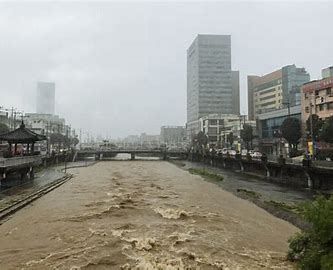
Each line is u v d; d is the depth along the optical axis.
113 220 27.61
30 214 30.66
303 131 77.56
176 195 41.72
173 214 29.94
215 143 145.75
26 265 17.92
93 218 28.45
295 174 50.03
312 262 15.14
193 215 29.73
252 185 51.53
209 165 100.62
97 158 133.12
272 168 58.03
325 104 73.38
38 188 46.22
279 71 143.38
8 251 20.27
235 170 78.06
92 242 21.50
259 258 18.89
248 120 152.38
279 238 23.31
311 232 17.19
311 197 38.84
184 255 19.03
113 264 17.77
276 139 94.38
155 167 94.62
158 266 17.36
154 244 20.95
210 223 26.95
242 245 21.31
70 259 18.61
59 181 55.31
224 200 39.22
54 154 96.88
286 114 92.69
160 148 147.50
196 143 151.25
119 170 82.50
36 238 22.86
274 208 32.75
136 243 21.11
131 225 25.77
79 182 56.38
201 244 21.16
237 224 27.02
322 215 15.27
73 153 119.88
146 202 36.19
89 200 37.88
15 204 33.97
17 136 53.31
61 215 29.89
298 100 121.56
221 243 21.55
